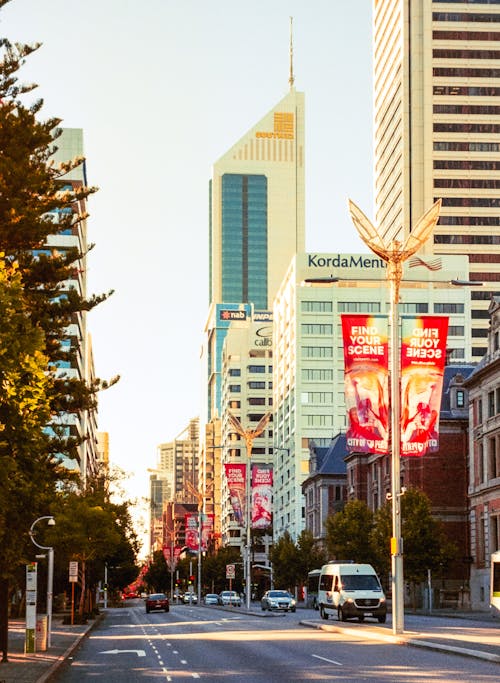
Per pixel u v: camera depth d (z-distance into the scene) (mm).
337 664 36812
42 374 29703
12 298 29734
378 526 110938
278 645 48625
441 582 122750
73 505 95250
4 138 42625
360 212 54062
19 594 117188
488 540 106125
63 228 50156
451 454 125812
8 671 34875
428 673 32312
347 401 51844
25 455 30266
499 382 104000
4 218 41906
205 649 47062
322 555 154750
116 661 41688
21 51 44938
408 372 52156
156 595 131500
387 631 55188
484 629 61594
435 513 124375
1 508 29188
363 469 151250
